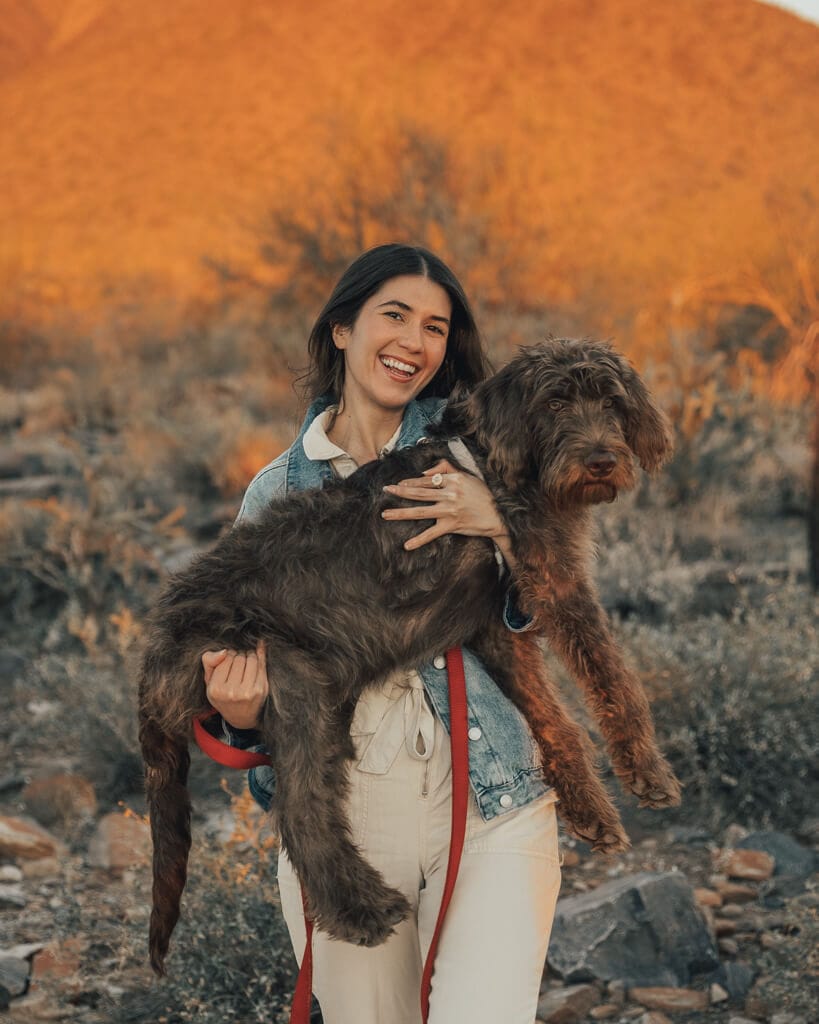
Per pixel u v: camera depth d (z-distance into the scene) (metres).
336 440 3.90
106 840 6.09
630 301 23.08
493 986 2.98
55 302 29.55
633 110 57.12
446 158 20.94
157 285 33.22
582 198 48.50
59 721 7.61
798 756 6.31
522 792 3.23
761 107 56.81
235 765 3.31
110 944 5.09
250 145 61.91
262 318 21.23
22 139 67.56
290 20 69.88
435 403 3.92
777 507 11.62
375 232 20.27
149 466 12.71
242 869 5.02
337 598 3.40
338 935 3.16
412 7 67.69
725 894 5.43
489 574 3.54
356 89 63.16
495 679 3.56
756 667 6.78
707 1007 4.61
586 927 4.91
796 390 16.11
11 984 4.81
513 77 60.44
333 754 3.27
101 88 70.62
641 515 10.34
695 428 11.53
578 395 3.61
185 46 71.62
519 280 20.23
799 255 20.92
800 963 4.62
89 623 8.60
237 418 14.22
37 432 15.20
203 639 3.35
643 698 3.52
